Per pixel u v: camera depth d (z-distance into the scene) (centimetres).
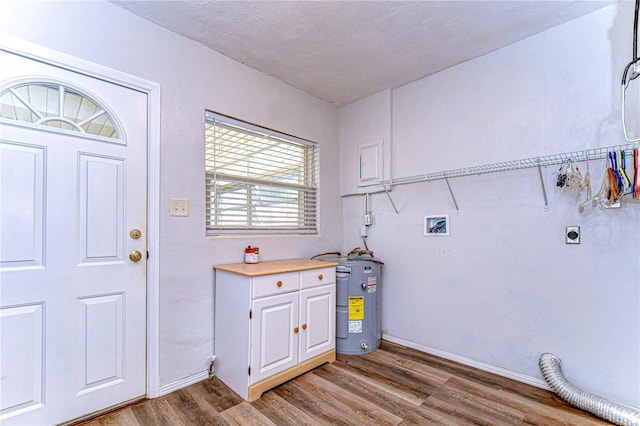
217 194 232
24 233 151
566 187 193
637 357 169
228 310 205
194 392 196
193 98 212
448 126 250
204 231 216
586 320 186
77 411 164
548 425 163
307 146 304
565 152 194
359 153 311
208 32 203
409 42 215
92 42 170
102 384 173
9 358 146
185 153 207
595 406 168
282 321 207
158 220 192
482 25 197
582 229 188
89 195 170
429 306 259
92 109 173
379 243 297
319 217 305
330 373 222
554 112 199
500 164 219
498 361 220
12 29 147
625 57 175
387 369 229
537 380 203
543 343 202
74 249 165
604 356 179
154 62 193
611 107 179
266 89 259
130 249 184
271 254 259
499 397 190
